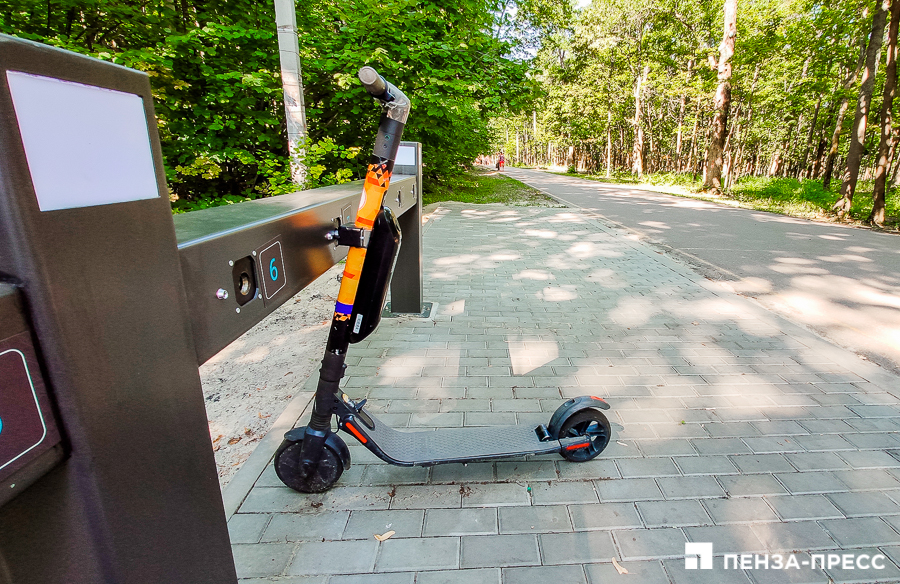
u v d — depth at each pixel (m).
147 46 5.85
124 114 0.63
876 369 3.48
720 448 2.50
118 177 0.63
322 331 4.18
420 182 4.15
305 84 7.06
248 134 6.45
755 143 36.72
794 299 5.35
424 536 1.90
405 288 4.52
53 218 0.53
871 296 5.46
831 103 26.31
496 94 8.55
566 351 3.77
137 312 0.67
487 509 2.05
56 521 0.60
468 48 8.08
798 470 2.33
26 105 0.49
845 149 33.50
